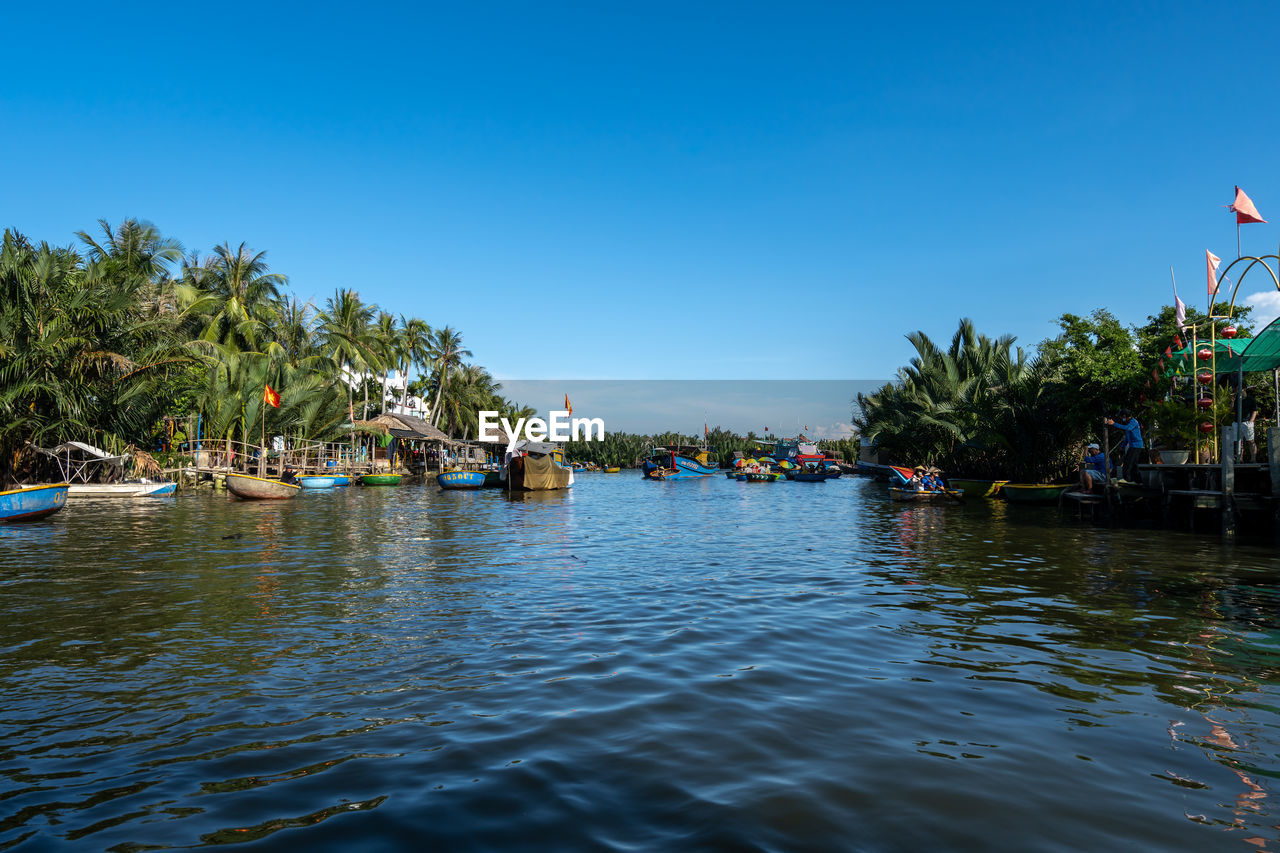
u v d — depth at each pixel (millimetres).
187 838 3062
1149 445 17766
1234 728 4238
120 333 24906
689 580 9688
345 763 3830
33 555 11875
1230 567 10234
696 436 93625
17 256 22812
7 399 21594
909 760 3799
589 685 5129
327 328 45062
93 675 5414
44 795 3492
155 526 16781
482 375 69562
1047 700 4750
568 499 31172
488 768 3740
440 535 15562
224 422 33812
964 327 36062
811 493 37031
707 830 3064
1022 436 27797
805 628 6844
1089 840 2967
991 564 10914
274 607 7875
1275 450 12258
